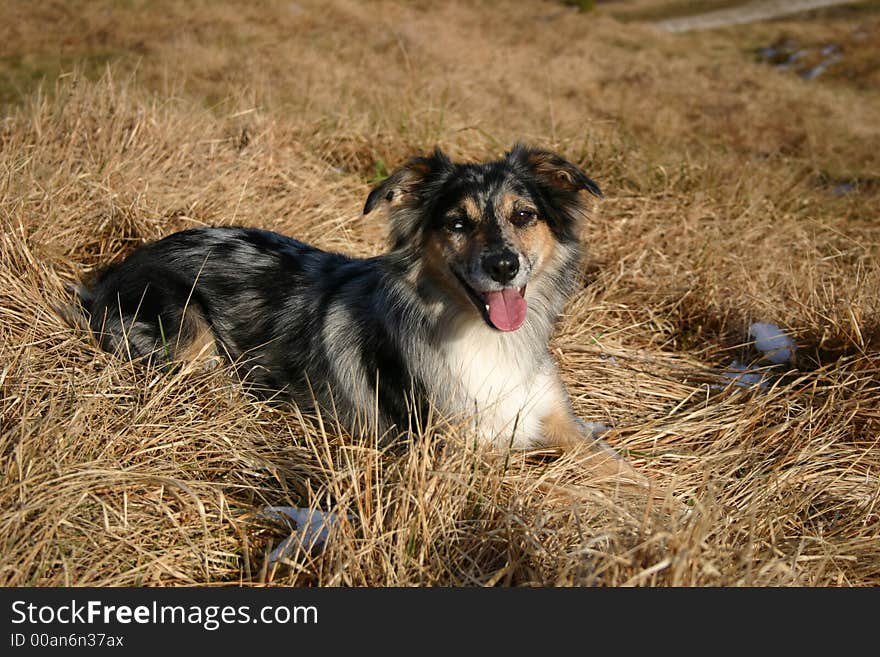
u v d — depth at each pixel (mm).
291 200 6414
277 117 7875
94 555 2975
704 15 34719
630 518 3123
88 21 15484
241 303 4625
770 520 3289
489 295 3777
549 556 3016
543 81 15016
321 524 3254
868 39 23656
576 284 4477
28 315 4320
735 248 6625
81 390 3744
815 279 6031
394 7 21406
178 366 4273
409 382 4074
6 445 3262
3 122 6367
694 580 2717
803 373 4992
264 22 17516
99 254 5402
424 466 3203
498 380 4023
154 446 3590
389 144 8055
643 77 17219
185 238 4820
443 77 12023
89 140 6125
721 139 12531
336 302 4418
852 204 8500
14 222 4887
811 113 14555
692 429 4355
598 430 4383
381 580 3002
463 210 3852
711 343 5547
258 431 3969
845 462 4117
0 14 15203
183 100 7645
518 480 3625
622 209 7293
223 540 3264
